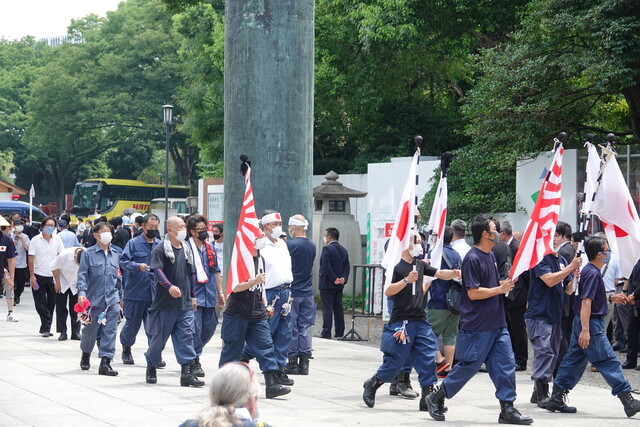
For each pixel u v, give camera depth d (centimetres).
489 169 2167
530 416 941
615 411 981
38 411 909
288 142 1383
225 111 1419
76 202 6200
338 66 2828
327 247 1698
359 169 2989
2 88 7494
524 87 1969
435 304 1130
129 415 894
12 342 1505
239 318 994
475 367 888
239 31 1383
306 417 908
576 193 1933
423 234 1092
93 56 6500
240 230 995
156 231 1223
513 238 1345
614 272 1441
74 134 6531
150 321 1080
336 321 1716
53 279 1608
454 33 2633
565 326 1223
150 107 6128
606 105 2303
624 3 1791
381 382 962
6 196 5578
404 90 3006
